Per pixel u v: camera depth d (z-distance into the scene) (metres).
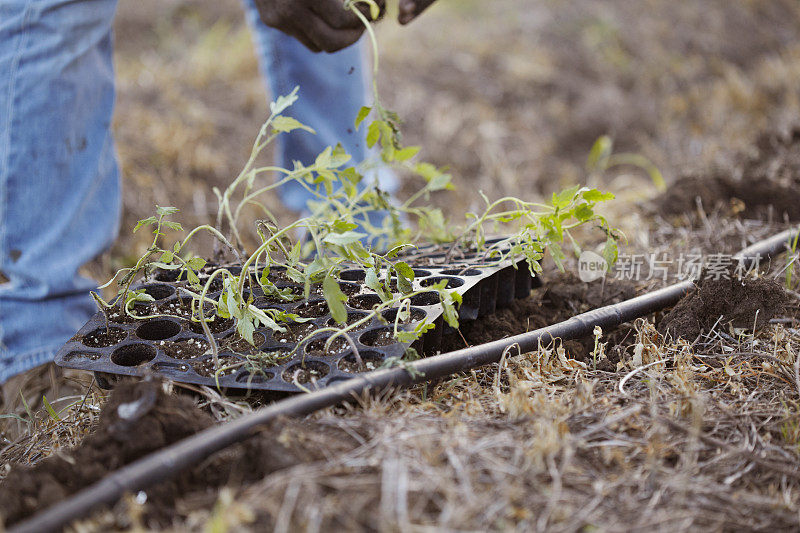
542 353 1.29
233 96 3.71
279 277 1.48
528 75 4.35
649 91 4.29
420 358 1.28
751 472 1.03
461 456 0.95
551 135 3.88
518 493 0.90
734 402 1.18
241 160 3.25
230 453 1.02
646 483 0.97
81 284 1.61
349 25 1.55
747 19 5.00
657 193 2.45
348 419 1.06
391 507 0.86
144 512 0.89
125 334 1.31
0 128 1.46
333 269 1.24
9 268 1.51
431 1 1.65
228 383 1.14
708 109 3.88
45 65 1.46
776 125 2.99
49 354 1.53
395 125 1.48
